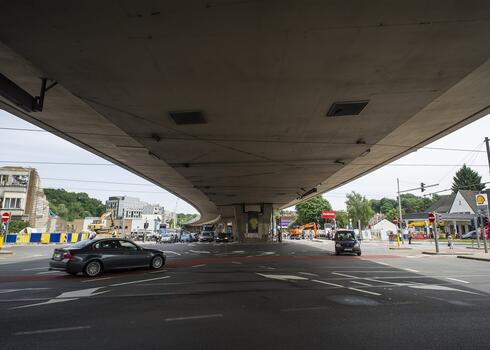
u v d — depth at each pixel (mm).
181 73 9656
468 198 65938
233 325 6410
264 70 9547
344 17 7219
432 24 7465
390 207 129250
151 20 7273
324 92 11000
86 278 13023
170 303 8320
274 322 6605
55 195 123750
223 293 9641
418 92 10992
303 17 7223
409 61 9039
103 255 13898
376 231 71312
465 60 8984
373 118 13516
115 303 8352
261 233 52156
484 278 12945
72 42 8078
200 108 12359
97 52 8516
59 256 13359
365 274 14047
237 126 14531
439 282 11859
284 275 13656
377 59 8953
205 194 42906
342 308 7789
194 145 17797
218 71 9578
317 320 6758
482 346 5336
